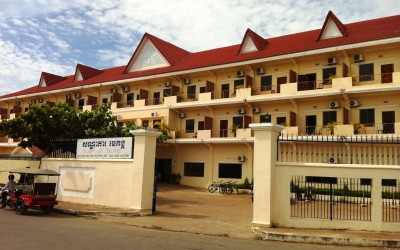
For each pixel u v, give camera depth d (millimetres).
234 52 35594
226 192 28328
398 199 11297
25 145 21844
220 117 33031
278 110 29906
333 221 10977
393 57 25203
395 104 24953
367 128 25406
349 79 25453
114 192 15656
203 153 33344
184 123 35000
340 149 17703
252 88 30375
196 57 39250
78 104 43000
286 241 9984
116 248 8078
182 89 35625
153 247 8344
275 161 11852
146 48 40312
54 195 14703
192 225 12500
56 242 8500
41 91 45875
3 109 50188
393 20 28297
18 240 8641
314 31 33188
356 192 11781
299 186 12438
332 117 27469
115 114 37594
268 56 29250
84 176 16844
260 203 11578
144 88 37906
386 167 10617
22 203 14016
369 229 10617
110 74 44406
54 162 18250
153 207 15344
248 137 29719
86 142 17359
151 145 15180
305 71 28969
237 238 10414
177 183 34219
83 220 12898
